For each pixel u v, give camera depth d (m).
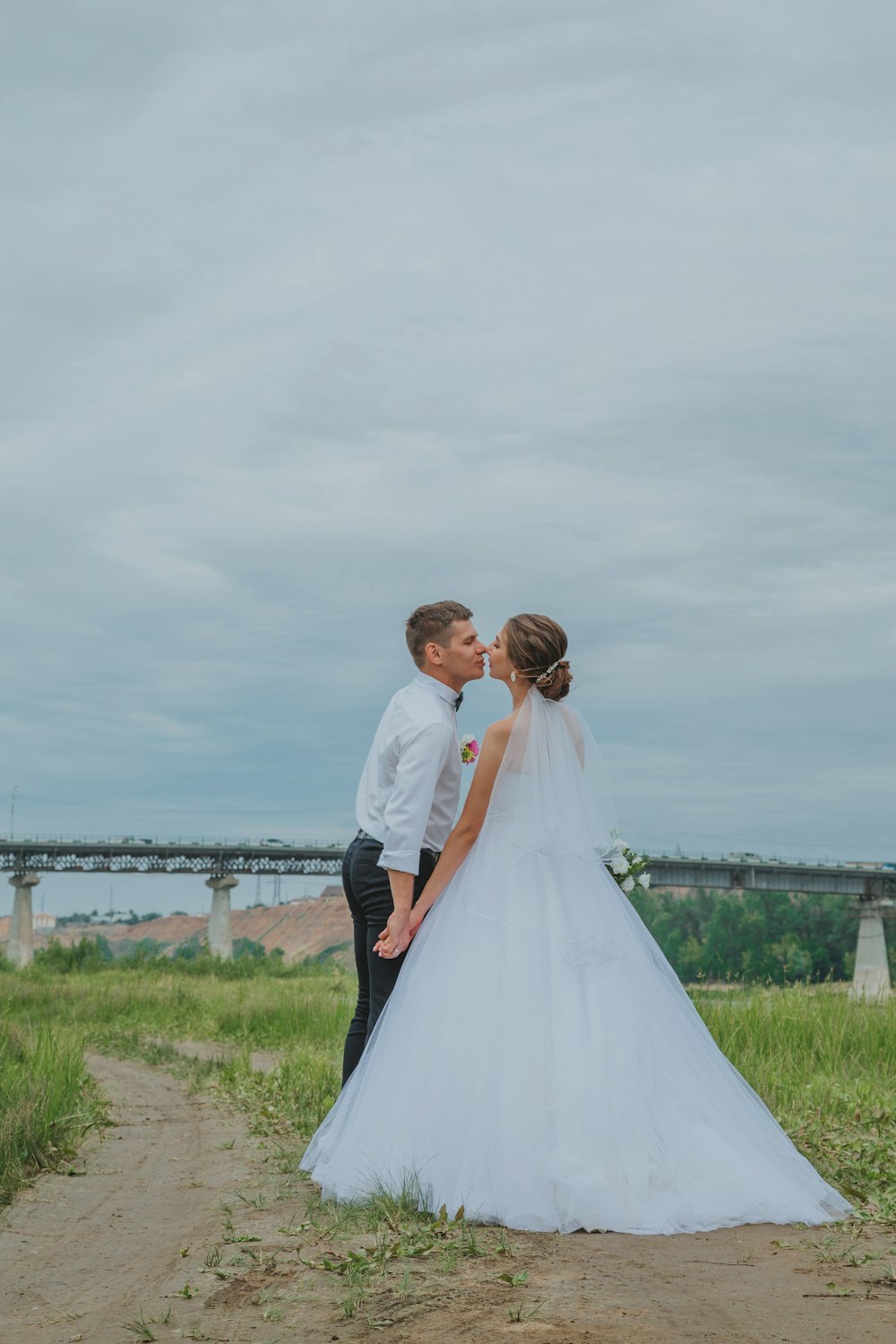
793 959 111.88
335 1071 10.09
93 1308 3.61
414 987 4.99
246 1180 5.85
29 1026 15.24
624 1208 4.16
